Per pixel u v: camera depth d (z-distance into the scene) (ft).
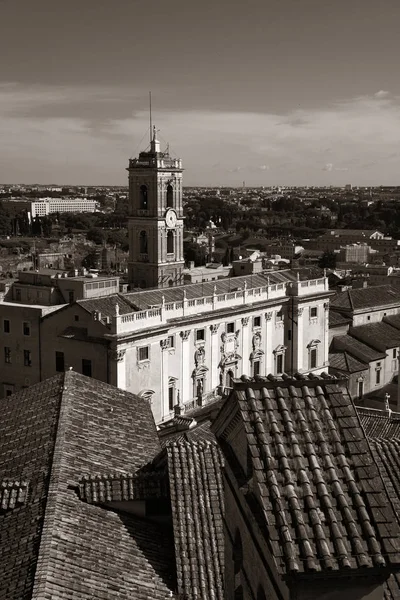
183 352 317.63
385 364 406.82
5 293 375.04
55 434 116.26
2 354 317.42
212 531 96.43
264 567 59.98
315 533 55.88
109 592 83.61
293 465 59.98
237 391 65.87
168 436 188.55
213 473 103.09
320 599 55.21
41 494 99.91
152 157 447.42
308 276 420.77
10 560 87.10
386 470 101.24
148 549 96.53
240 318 350.84
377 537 56.18
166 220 450.30
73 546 89.61
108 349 283.18
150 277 451.94
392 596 69.82
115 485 102.99
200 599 88.74
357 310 422.00
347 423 63.10
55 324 299.99
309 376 67.21
